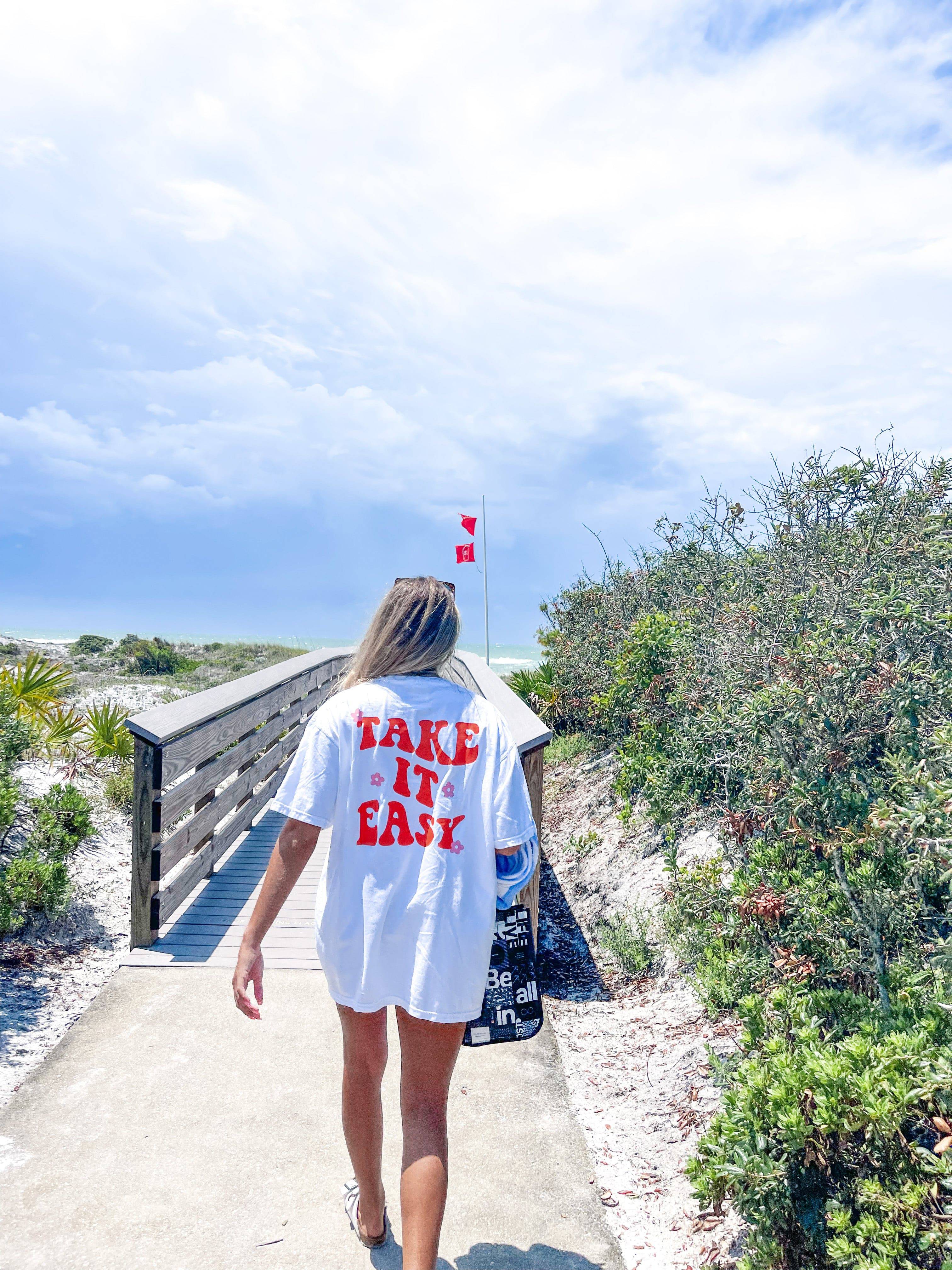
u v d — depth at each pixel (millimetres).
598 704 6906
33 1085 2746
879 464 4109
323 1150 2488
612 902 4625
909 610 2865
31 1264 2008
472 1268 2096
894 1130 1674
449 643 1934
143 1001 3391
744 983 2871
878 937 2457
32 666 6621
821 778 2816
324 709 1809
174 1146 2473
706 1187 1949
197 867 4609
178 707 4344
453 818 1723
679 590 6641
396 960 1674
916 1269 1566
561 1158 2566
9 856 4414
